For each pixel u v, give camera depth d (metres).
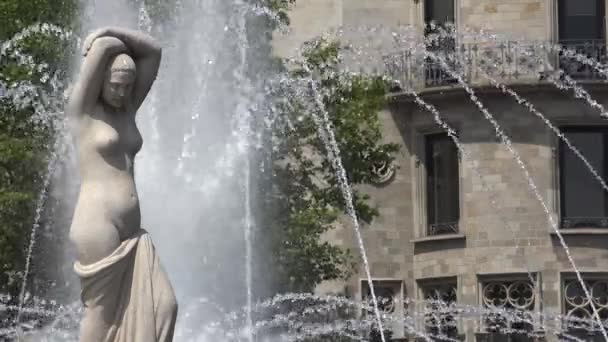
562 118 60.94
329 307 48.69
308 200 48.34
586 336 60.31
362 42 60.38
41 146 42.03
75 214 17.42
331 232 60.59
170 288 17.52
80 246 17.30
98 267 17.22
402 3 61.56
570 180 61.41
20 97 42.50
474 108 61.00
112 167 17.53
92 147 17.47
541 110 61.06
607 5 60.88
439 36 61.06
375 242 61.38
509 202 61.03
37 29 42.62
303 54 50.19
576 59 60.69
